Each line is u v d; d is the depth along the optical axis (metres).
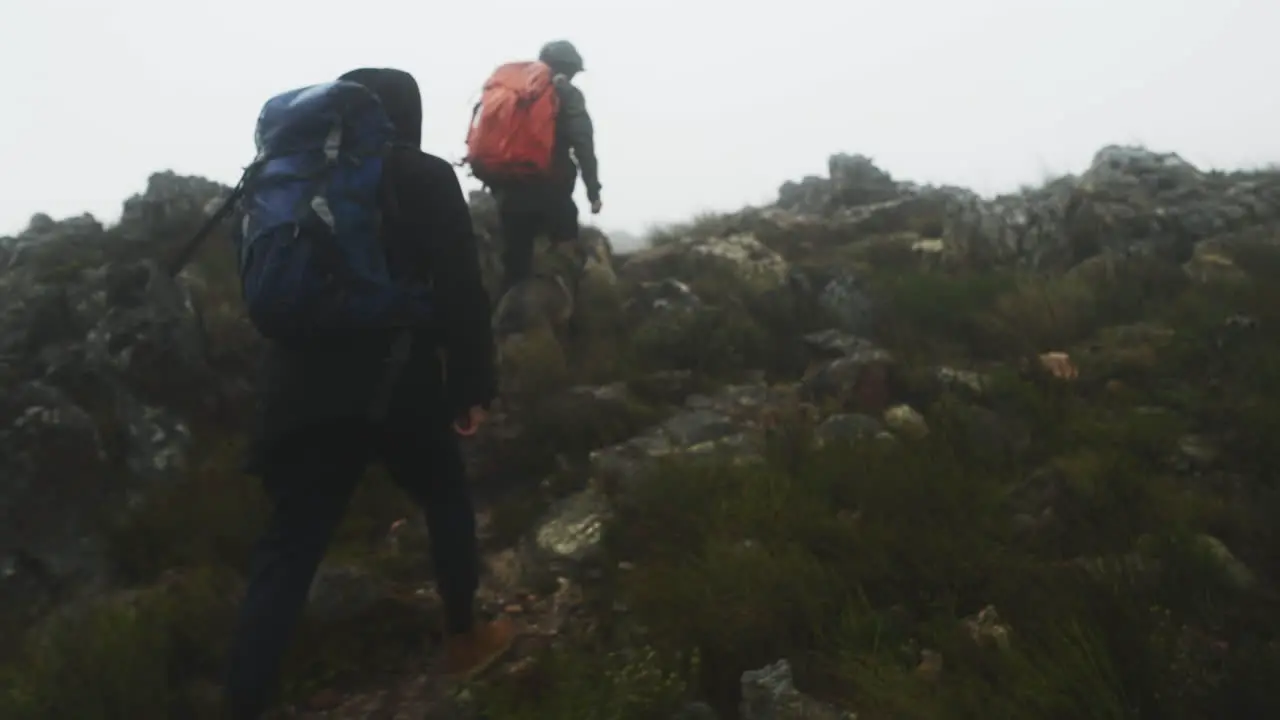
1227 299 5.95
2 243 6.12
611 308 6.53
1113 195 7.81
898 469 4.14
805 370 5.92
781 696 3.03
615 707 2.99
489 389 3.22
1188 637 3.13
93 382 4.73
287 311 2.90
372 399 2.96
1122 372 5.28
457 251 3.10
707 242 8.08
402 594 3.87
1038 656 2.97
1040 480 4.17
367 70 3.53
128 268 5.25
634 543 4.04
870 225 8.79
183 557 4.08
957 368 5.65
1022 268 7.41
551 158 6.16
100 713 3.14
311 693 3.45
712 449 4.73
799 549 3.65
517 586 4.07
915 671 3.11
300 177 3.02
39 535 4.17
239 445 4.78
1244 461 4.26
